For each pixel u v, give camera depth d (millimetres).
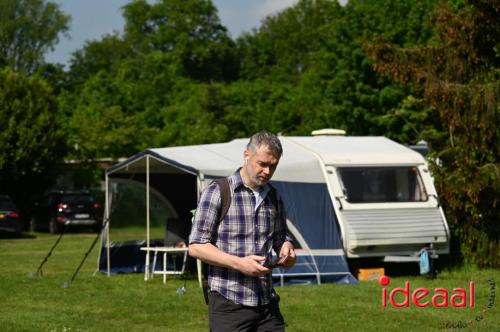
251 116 45812
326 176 15148
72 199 30312
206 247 5371
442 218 15500
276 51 75812
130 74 63125
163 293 12977
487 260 15812
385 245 14859
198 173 13930
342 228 14664
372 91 33000
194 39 72375
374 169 15562
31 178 34406
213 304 5477
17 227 28094
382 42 16516
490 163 15547
